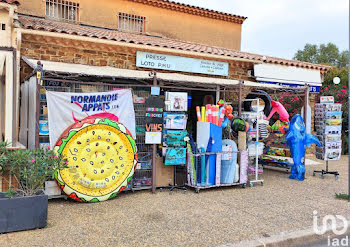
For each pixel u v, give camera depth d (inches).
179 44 439.8
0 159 199.6
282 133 400.5
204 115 315.9
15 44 310.7
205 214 235.3
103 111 269.1
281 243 189.8
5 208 189.9
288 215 237.1
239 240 188.4
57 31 332.2
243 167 322.7
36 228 198.1
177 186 303.7
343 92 598.2
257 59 451.5
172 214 233.5
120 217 223.9
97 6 493.7
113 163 265.4
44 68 266.1
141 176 299.6
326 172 383.6
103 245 176.7
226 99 452.1
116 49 375.6
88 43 360.5
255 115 345.1
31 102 272.7
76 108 257.6
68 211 234.8
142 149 297.1
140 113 294.8
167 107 294.4
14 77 235.6
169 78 322.3
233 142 320.5
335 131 385.4
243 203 267.1
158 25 545.0
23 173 197.5
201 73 425.4
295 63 498.9
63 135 245.1
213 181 309.1
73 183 249.3
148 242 182.4
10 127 234.2
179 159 296.8
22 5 438.9
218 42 607.8
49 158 212.4
